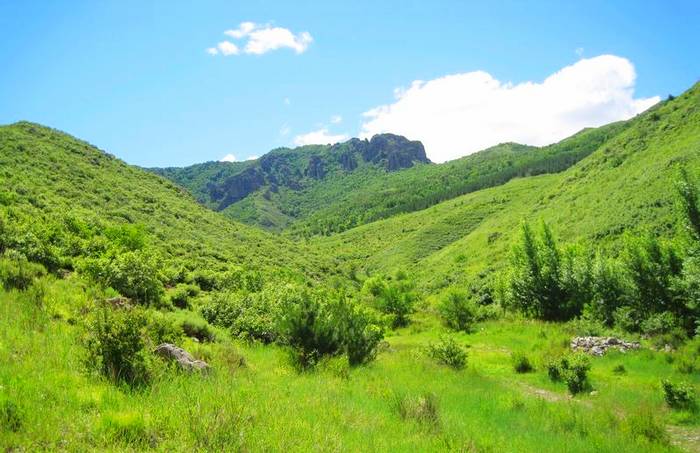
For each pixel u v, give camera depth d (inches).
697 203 904.9
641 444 389.4
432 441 302.2
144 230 1769.2
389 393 437.1
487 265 2888.8
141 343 329.1
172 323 534.9
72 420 216.7
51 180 2009.1
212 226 2723.9
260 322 793.6
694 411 485.1
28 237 768.3
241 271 1528.1
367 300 2458.2
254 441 222.1
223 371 403.2
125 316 334.6
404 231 6407.5
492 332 1251.8
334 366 544.7
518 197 5925.2
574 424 434.9
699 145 1974.7
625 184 2281.0
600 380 652.1
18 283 541.6
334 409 324.5
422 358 771.4
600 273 1162.0
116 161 2955.2
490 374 744.3
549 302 1379.2
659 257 987.3
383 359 752.3
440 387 550.3
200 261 1815.9
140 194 2518.5
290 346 607.8
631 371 700.0
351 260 5521.7
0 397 218.4
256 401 300.0
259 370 499.8
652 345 844.6
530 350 958.4
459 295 1437.0
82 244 1039.0
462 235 5113.2
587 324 1088.2
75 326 434.3
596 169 3053.6
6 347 321.1
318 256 3789.4
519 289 1451.8
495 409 468.8
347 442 254.4
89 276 735.7
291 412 291.3
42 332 391.5
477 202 6353.3
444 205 7268.7
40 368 288.7
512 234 3262.8
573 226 2299.5
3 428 196.2
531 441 365.1
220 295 916.6
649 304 995.9
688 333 870.4
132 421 218.2
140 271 804.6
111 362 310.5
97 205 2016.5
